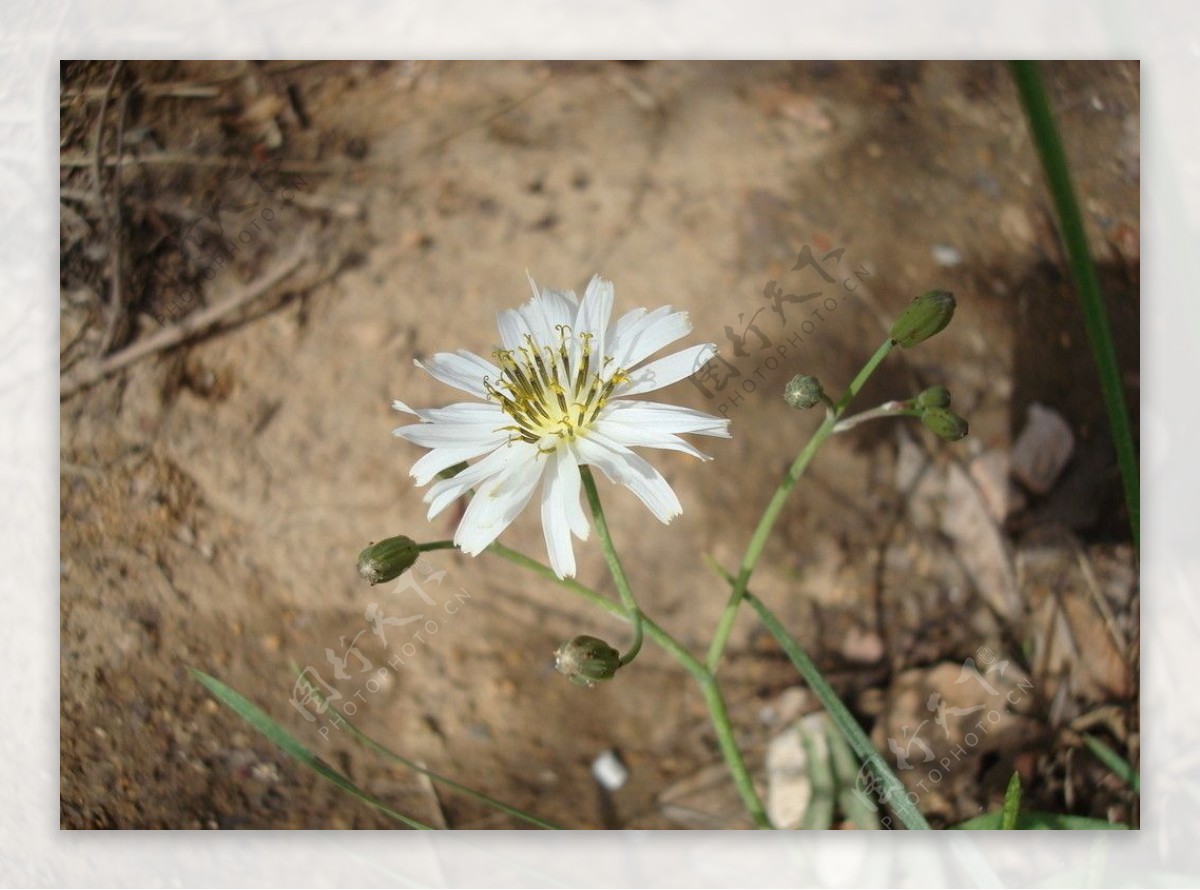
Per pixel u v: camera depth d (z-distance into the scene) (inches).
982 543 5.2
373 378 5.2
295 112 5.7
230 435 5.1
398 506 5.1
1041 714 4.9
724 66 5.9
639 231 5.5
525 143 5.7
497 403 3.7
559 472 3.6
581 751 4.9
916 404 3.6
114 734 4.7
